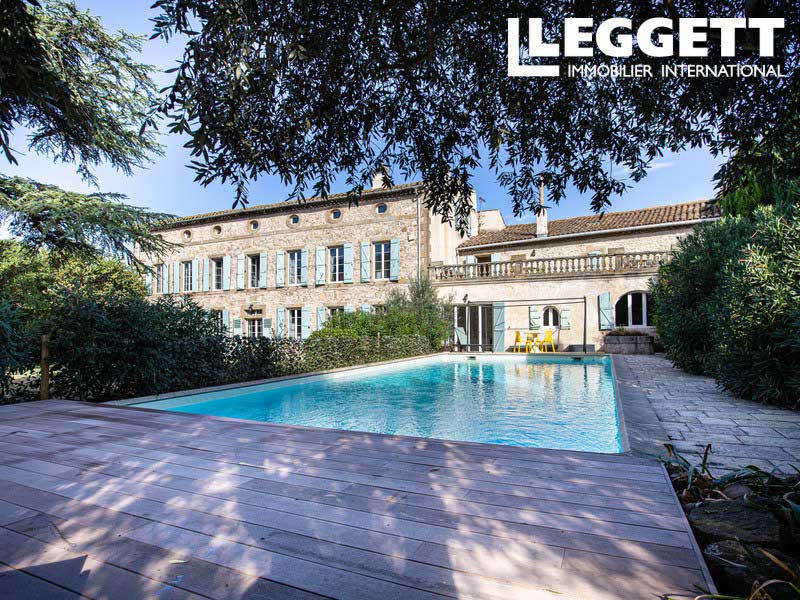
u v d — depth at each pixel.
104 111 10.87
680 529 1.91
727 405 5.39
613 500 2.25
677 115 3.06
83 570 1.64
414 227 18.48
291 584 1.53
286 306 20.89
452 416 6.79
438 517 2.06
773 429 4.14
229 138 2.40
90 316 6.18
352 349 12.12
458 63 3.50
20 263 13.45
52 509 2.22
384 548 1.78
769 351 5.59
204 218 22.56
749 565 1.61
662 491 2.37
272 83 2.61
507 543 1.80
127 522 2.06
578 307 16.30
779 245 6.00
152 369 6.68
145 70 11.51
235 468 2.86
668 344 9.40
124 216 11.48
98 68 10.66
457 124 3.71
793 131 2.74
